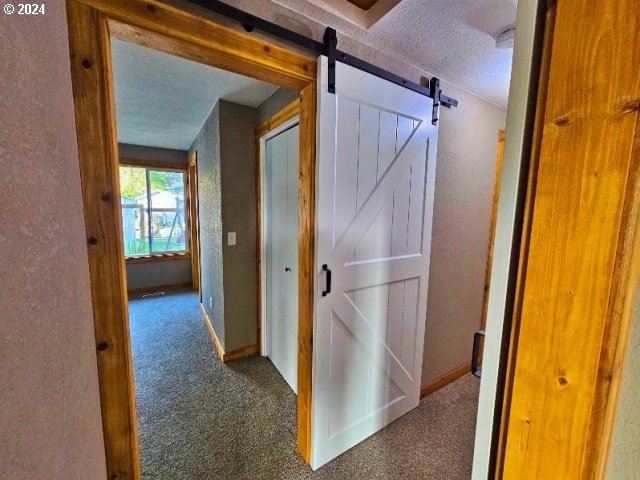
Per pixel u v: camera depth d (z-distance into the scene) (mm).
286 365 2287
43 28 514
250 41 1104
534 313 474
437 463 1562
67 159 627
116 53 1687
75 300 622
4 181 357
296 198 2037
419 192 1740
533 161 468
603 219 393
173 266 4812
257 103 2432
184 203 4887
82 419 626
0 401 335
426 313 2014
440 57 1571
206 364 2521
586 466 437
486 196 2252
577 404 436
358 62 1388
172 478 1460
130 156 4242
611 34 368
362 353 1633
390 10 1224
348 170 1417
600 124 385
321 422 1512
